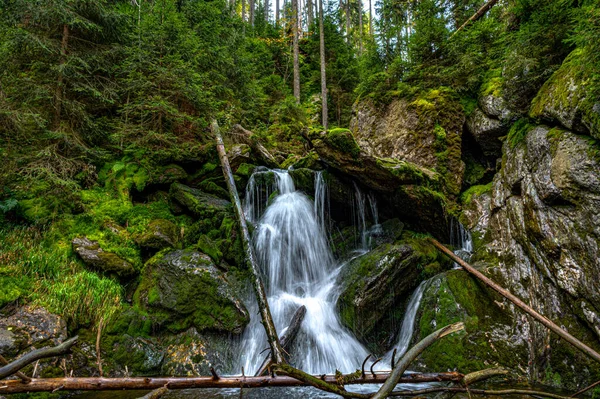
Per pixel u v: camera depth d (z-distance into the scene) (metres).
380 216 8.88
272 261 7.72
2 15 7.32
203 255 6.82
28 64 7.65
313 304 6.96
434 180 8.80
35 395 4.21
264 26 24.22
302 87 21.22
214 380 2.39
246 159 9.51
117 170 8.09
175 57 8.91
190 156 8.98
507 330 5.79
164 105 8.28
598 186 4.98
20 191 6.84
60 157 7.29
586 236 5.06
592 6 4.89
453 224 8.68
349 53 22.25
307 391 4.55
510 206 7.18
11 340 4.48
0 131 7.21
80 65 8.01
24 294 5.20
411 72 11.87
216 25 12.97
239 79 12.38
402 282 7.01
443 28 11.36
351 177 8.39
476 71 10.32
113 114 9.28
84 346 5.09
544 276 5.82
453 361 5.52
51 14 7.27
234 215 7.99
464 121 10.41
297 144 13.07
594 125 5.07
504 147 8.19
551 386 4.90
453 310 6.14
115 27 8.41
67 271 6.01
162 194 8.48
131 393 4.49
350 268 7.36
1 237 6.04
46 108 7.71
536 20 6.78
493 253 7.24
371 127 12.38
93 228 6.90
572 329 5.11
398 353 6.41
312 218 8.53
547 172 5.91
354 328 6.41
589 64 5.41
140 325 5.72
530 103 7.84
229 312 5.98
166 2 10.71
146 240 6.99
